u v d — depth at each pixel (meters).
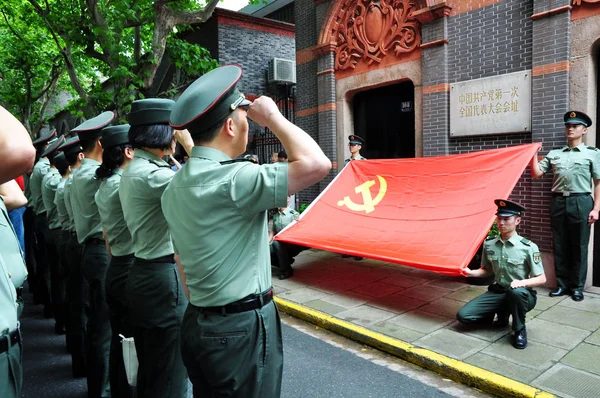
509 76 6.22
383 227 5.81
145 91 10.06
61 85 18.31
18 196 2.55
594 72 5.60
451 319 4.84
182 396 2.60
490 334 4.41
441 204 5.58
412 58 7.52
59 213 4.25
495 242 4.39
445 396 3.50
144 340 2.57
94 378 3.27
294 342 4.64
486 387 3.53
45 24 10.38
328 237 6.07
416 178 6.14
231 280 1.72
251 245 1.75
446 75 6.99
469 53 6.71
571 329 4.44
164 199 1.88
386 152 8.67
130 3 9.56
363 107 9.03
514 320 4.08
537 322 4.64
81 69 14.86
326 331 4.93
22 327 5.17
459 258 4.64
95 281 3.32
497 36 6.36
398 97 8.38
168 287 2.53
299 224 6.62
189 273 1.79
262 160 12.13
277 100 13.21
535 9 5.84
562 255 5.43
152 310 2.53
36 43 14.02
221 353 1.70
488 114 6.48
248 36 12.85
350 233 5.98
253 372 1.74
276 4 15.70
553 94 5.75
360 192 6.61
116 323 2.93
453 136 6.95
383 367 4.03
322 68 9.03
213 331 1.71
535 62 5.89
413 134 8.17
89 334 3.31
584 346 4.05
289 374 3.90
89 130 3.53
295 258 7.86
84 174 3.36
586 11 5.46
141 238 2.54
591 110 5.62
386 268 7.03
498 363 3.78
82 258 3.46
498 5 6.33
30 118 17.64
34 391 3.63
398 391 3.59
